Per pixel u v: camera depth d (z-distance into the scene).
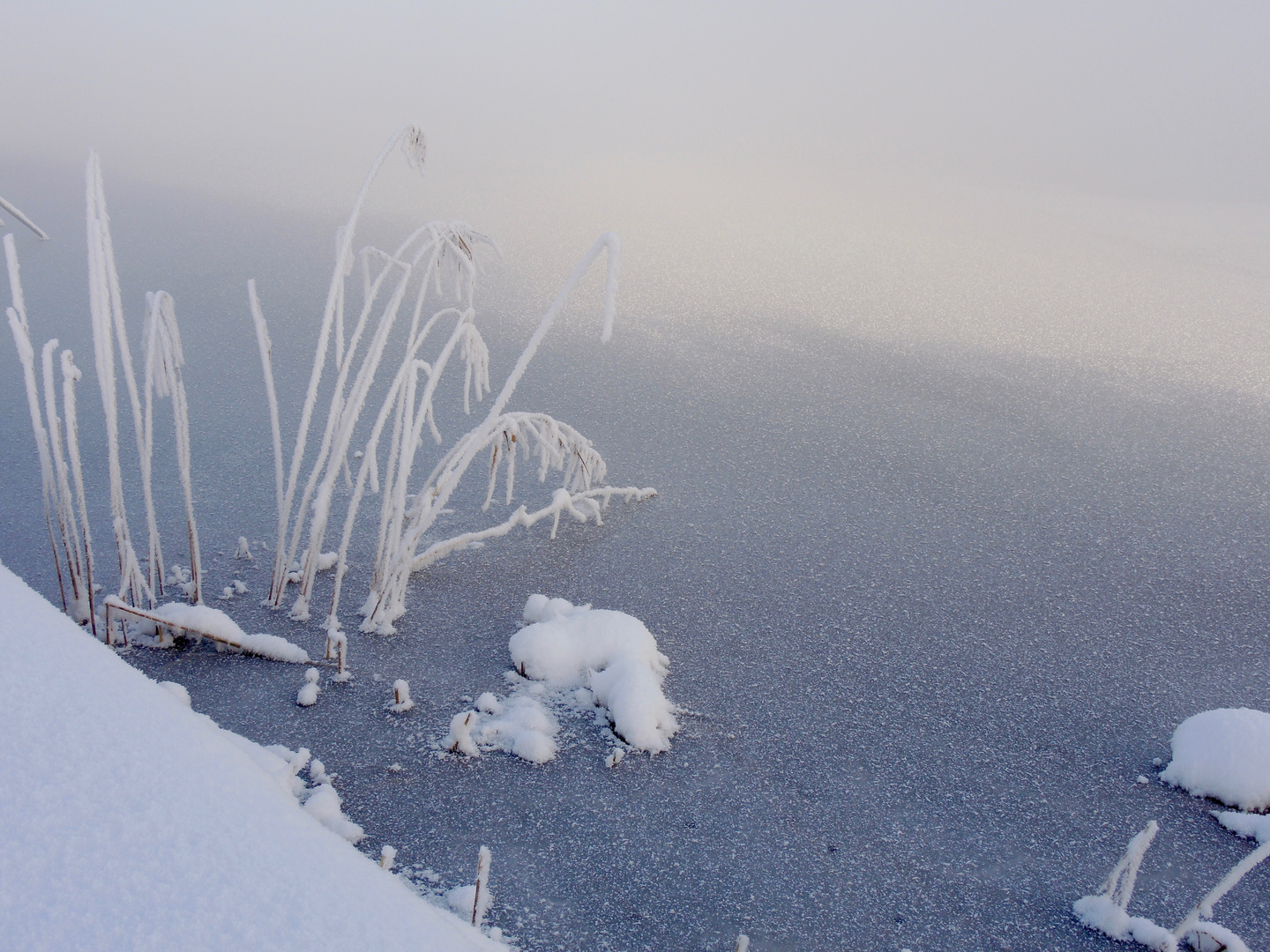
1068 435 3.98
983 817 1.78
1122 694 2.24
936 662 2.31
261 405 3.66
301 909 0.70
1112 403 4.39
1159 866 1.68
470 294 2.28
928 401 4.29
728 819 1.71
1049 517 3.21
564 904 1.47
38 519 2.62
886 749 1.96
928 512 3.19
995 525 3.12
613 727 1.92
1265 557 3.01
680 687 2.12
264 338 2.04
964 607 2.59
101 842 0.72
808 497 3.24
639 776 1.80
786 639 2.36
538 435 2.42
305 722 1.85
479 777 1.74
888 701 2.14
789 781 1.83
